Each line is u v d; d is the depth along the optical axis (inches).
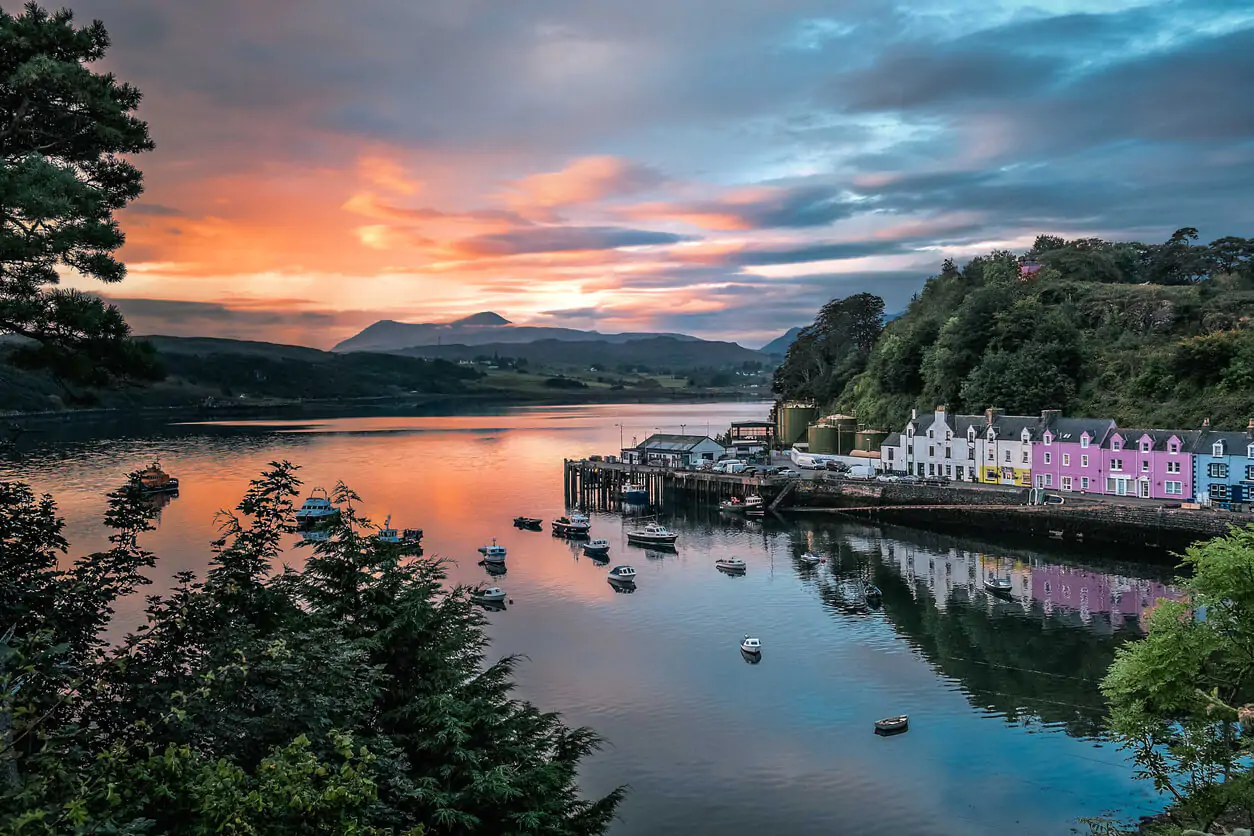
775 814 1647.4
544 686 2239.2
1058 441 4220.0
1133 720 1286.9
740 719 2043.6
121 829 574.6
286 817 665.0
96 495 4822.8
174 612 851.4
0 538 834.2
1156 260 6712.6
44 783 577.3
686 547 3855.8
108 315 944.3
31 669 656.4
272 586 968.9
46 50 991.0
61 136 998.4
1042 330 5002.5
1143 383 4530.0
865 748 1897.1
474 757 943.0
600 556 3673.7
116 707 770.8
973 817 1628.9
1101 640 2468.0
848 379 6968.5
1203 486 3668.8
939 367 5462.6
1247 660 1240.8
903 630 2623.0
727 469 5418.3
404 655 1044.5
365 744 882.1
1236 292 5349.4
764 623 2726.4
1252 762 1457.9
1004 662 2343.8
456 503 4960.6
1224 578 1224.8
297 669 817.5
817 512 4658.0
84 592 820.0
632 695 2182.6
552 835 965.8
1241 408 4055.1
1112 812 1630.2
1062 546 3612.2
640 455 6245.1
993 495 4052.7
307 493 5251.0
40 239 863.7
